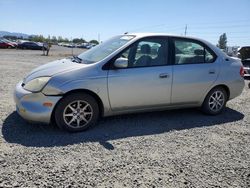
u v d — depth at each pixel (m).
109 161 3.85
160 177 3.52
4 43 45.25
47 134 4.68
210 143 4.71
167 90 5.45
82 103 4.86
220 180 3.55
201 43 5.93
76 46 73.81
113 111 5.14
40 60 22.16
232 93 6.35
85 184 3.26
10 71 12.48
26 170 3.49
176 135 4.98
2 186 3.12
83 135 4.74
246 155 4.32
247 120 6.10
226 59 6.22
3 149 4.03
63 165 3.66
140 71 5.16
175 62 5.56
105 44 5.72
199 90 5.85
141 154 4.12
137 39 5.26
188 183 3.43
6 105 6.23
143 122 5.57
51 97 4.60
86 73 4.78
